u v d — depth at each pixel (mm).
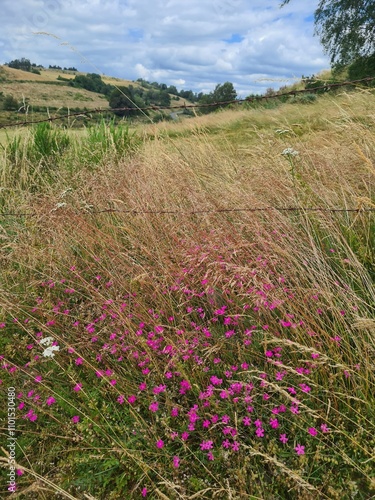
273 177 3227
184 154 4445
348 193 3033
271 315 2215
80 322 2531
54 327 2498
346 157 3418
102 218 3455
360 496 1467
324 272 2236
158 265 2578
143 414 1924
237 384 1769
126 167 4145
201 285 2379
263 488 1497
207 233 2715
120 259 2760
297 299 2127
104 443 1791
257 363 2074
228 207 2922
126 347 2117
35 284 2812
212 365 2041
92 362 2195
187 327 2285
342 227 2764
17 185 4617
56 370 2219
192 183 3506
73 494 1646
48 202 3418
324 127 5883
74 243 3207
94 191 3678
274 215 2697
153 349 2074
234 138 7016
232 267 2047
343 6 14125
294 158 3516
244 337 2057
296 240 2582
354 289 2346
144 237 2855
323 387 1766
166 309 2387
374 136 3426
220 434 1733
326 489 1488
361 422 1684
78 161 5137
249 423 1665
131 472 1678
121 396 1848
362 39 14156
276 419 1648
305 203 2967
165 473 1596
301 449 1497
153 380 1996
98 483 1674
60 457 1814
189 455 1655
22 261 2953
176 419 1836
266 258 2340
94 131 6051
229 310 2275
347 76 15562
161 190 3451
